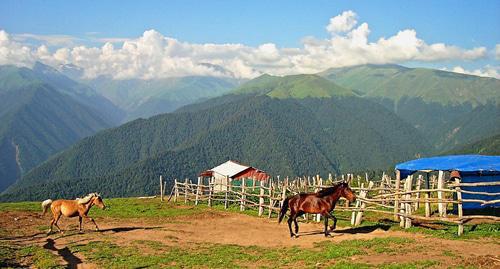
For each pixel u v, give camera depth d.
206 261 19.20
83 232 25.70
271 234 25.69
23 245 21.67
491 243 19.22
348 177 42.44
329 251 19.09
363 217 28.91
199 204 42.81
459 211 21.55
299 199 23.83
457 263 16.20
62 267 17.84
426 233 22.30
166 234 25.78
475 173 28.66
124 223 30.41
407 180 25.59
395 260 17.16
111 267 18.23
